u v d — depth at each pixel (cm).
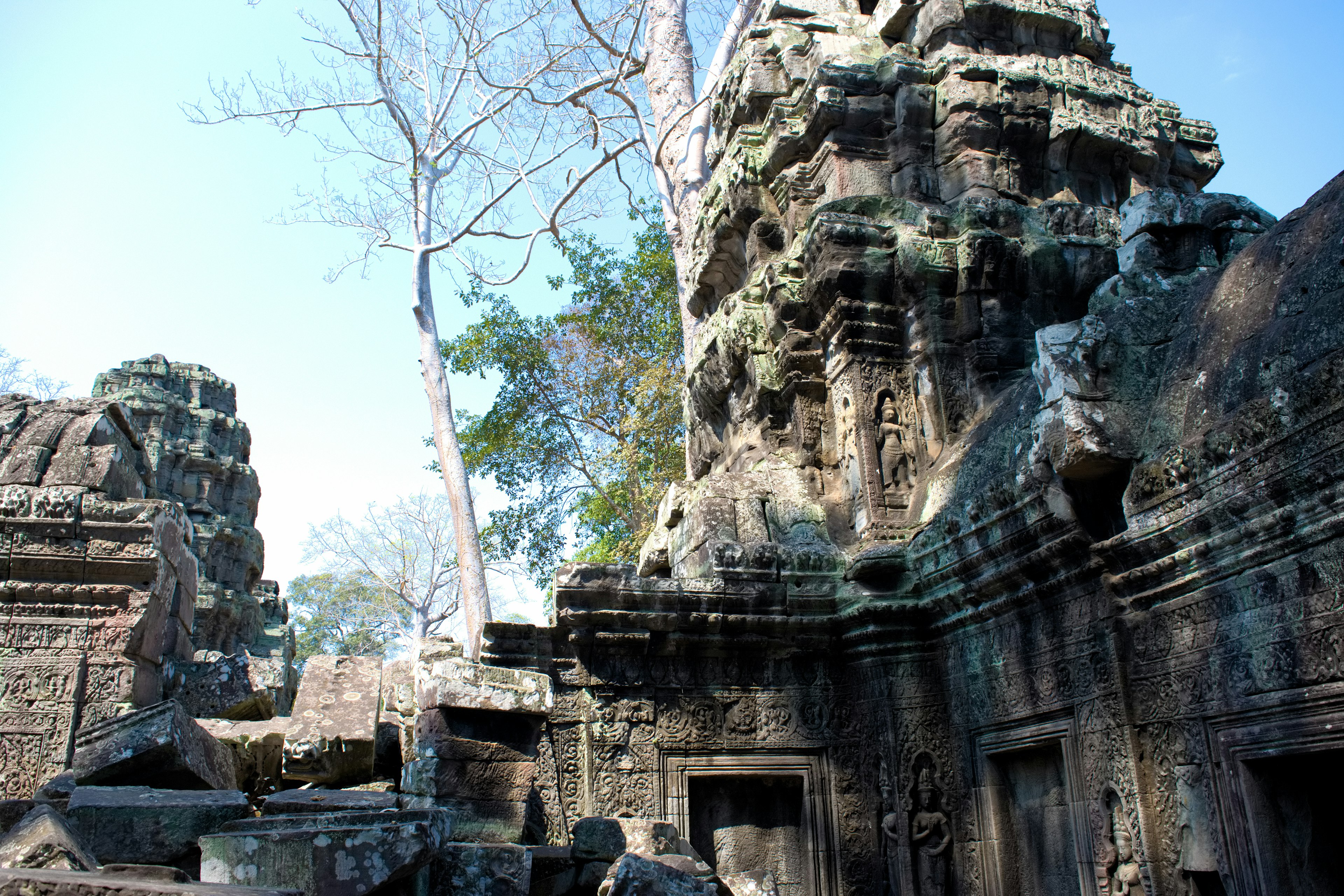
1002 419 846
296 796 614
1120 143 1084
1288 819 539
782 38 1165
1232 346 590
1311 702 499
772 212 1148
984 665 794
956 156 1042
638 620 853
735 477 999
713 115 1318
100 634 759
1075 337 662
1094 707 659
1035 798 758
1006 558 738
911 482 931
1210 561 566
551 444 2416
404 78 2056
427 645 830
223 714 840
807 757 873
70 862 376
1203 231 712
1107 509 658
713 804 870
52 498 771
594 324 2367
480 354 2358
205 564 2789
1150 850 603
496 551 2416
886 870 832
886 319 977
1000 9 1098
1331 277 527
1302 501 500
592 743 839
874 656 867
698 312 1361
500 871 535
